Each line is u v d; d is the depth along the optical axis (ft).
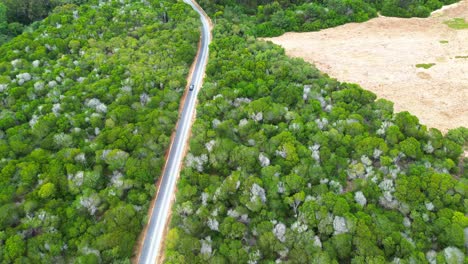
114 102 239.09
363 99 248.11
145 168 196.24
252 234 172.76
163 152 220.43
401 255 157.38
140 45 308.60
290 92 243.60
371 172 191.11
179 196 185.47
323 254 154.71
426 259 156.25
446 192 179.52
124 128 217.36
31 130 216.33
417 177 184.55
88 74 274.98
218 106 237.45
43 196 177.68
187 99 271.08
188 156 205.98
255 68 273.54
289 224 175.01
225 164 200.44
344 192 187.93
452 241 161.89
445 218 168.04
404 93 282.56
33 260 155.12
